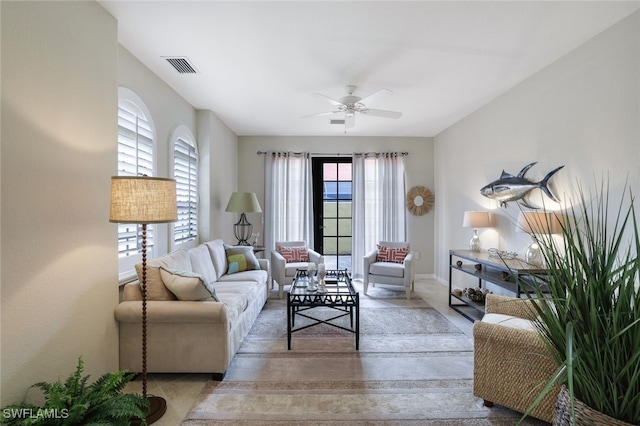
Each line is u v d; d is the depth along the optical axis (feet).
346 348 9.44
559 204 9.23
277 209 18.49
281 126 16.75
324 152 18.81
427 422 6.20
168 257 9.29
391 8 6.92
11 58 4.84
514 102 11.27
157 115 10.46
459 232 15.61
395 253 16.12
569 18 7.29
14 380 4.94
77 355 6.18
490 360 6.40
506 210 11.80
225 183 16.40
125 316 7.32
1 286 4.74
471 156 14.37
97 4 6.72
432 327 11.10
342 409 6.59
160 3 6.76
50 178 5.56
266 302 14.14
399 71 10.05
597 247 3.93
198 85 11.21
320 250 19.20
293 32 7.86
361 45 8.48
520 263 9.86
